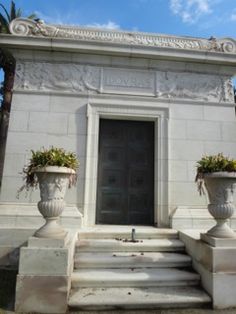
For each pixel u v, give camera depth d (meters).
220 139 7.54
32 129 7.00
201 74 7.79
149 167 7.59
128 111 7.34
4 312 3.88
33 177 4.75
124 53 7.28
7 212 6.34
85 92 7.27
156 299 4.21
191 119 7.53
